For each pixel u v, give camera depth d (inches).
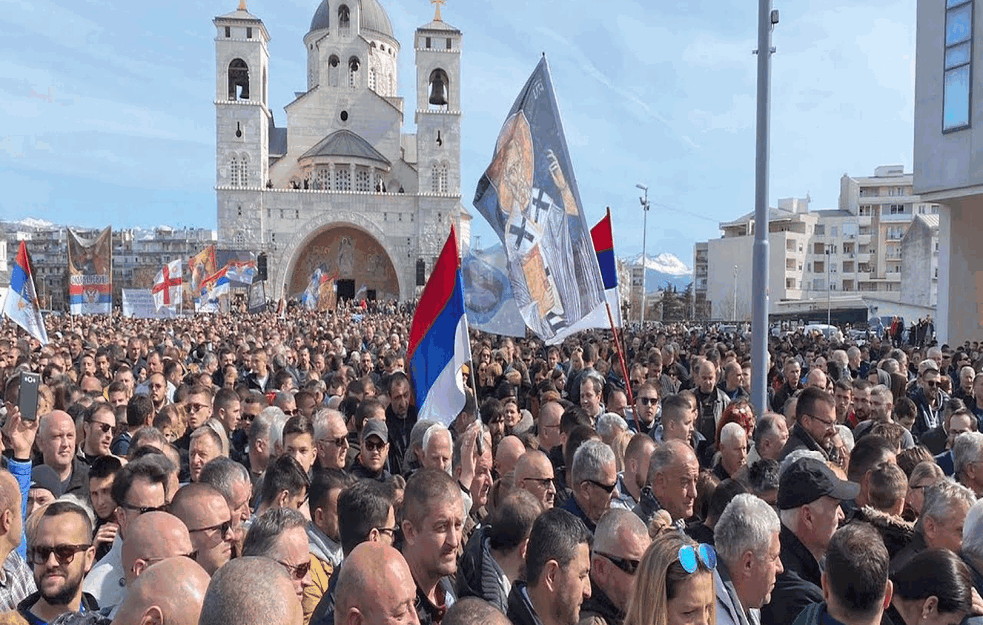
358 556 134.6
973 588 159.3
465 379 517.7
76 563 175.8
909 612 160.4
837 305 3154.5
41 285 4247.0
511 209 353.7
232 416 395.9
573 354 650.2
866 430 363.6
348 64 3496.6
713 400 464.8
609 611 171.8
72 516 177.5
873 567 151.6
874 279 4288.9
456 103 3282.5
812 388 304.7
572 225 336.5
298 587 169.9
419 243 3238.2
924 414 474.6
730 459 295.9
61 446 281.7
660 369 582.6
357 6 3489.2
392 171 3494.1
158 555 160.4
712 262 4328.3
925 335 1370.6
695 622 140.6
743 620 168.4
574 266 337.7
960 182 1092.5
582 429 289.1
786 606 182.2
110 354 713.6
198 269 1760.6
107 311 1083.3
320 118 3467.0
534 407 479.2
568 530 165.2
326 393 528.4
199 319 1576.0
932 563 158.9
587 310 336.8
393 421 401.4
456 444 307.3
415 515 177.2
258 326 1424.7
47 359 567.8
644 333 1350.9
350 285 3412.9
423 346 319.6
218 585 110.3
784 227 4308.6
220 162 3134.8
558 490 318.0
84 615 149.4
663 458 229.6
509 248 354.6
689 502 228.4
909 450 270.2
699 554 142.8
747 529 172.7
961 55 1083.9
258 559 117.9
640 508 253.8
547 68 341.1
